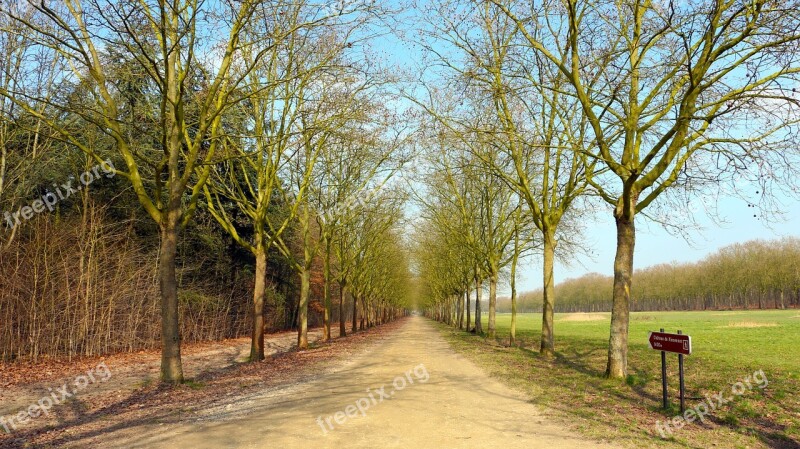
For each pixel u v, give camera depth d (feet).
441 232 116.98
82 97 57.00
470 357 58.95
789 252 246.68
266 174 60.70
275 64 59.11
